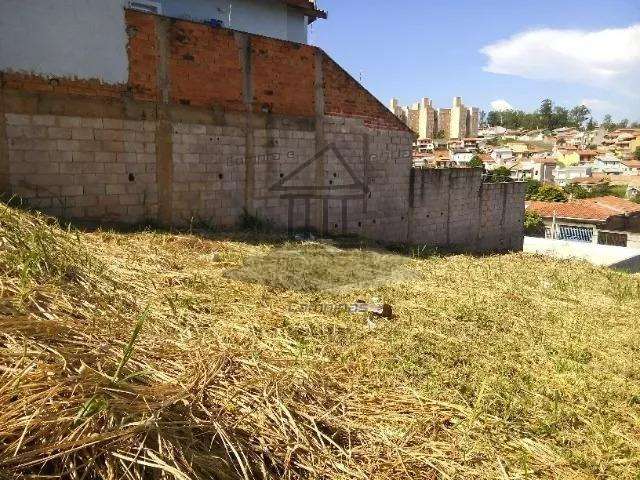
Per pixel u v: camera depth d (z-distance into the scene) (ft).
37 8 20.22
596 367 13.51
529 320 17.20
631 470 8.71
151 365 7.82
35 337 6.96
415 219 40.86
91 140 22.40
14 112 20.12
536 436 9.59
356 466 7.55
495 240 50.42
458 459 8.31
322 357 11.40
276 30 39.75
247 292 15.64
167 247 20.21
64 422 5.39
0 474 4.60
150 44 23.86
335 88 33.09
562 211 97.35
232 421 7.22
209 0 34.58
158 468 5.53
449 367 12.15
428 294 19.04
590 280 26.61
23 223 12.22
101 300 10.52
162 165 25.08
